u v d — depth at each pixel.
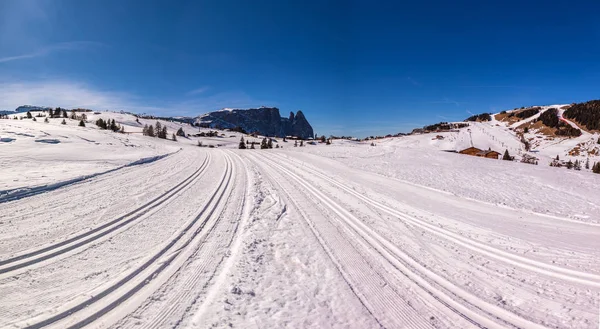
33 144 16.42
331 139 138.38
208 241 5.21
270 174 14.05
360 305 3.44
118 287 3.54
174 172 13.34
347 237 5.79
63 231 5.31
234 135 143.12
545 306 3.55
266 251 4.93
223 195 9.09
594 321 3.25
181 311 3.13
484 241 5.86
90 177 10.55
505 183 13.59
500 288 3.97
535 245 5.70
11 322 2.79
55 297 3.25
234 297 3.45
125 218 6.29
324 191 10.38
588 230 6.79
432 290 3.86
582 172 18.89
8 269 3.83
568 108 164.00
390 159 22.80
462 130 158.62
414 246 5.45
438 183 12.85
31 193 7.80
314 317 3.14
